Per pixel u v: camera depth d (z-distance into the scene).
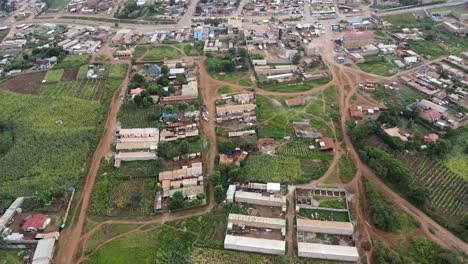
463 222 81.75
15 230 83.88
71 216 87.38
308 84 137.38
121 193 93.44
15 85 142.62
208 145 108.56
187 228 83.75
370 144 107.69
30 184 96.00
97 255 78.56
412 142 104.75
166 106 123.06
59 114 124.19
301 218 84.38
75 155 105.50
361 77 141.62
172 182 95.31
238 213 87.12
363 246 79.06
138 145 107.69
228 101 128.00
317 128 114.00
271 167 99.69
